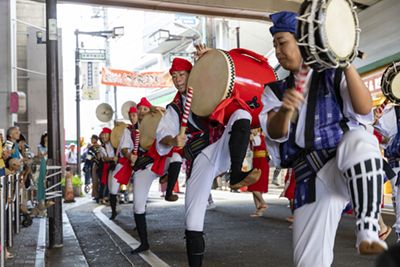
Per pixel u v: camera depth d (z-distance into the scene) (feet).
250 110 10.93
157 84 69.36
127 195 41.42
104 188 41.01
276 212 28.48
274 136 6.86
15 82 50.67
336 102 6.41
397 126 13.84
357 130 6.01
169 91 116.37
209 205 31.35
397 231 13.57
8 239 18.54
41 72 56.44
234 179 9.81
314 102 6.48
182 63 11.92
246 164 58.23
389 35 39.04
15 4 53.36
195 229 10.63
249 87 10.87
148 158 16.83
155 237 20.51
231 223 23.98
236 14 44.75
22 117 55.72
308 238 6.41
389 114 13.84
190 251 10.64
